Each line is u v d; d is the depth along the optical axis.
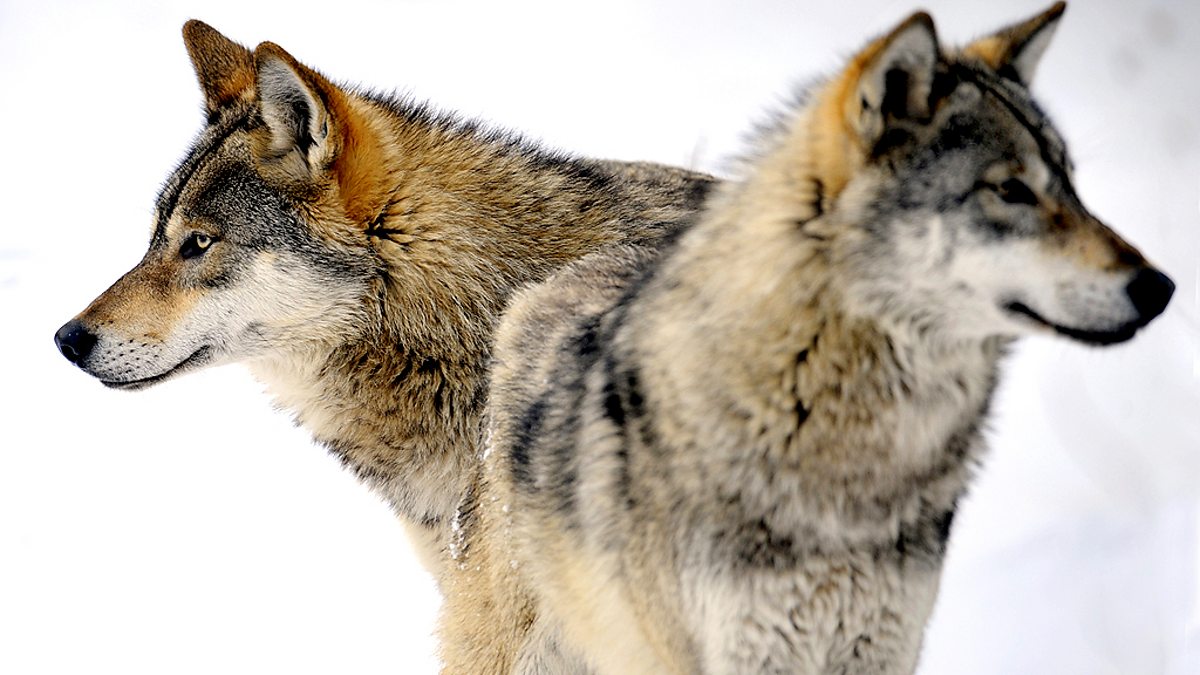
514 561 8.18
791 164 6.95
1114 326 6.64
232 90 10.52
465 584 8.84
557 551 7.78
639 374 7.19
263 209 9.74
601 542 7.36
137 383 9.88
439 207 9.96
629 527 7.21
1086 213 6.86
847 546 6.89
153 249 10.10
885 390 6.80
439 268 9.89
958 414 7.01
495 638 8.52
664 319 7.13
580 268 9.20
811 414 6.79
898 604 7.06
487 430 8.70
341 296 9.82
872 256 6.67
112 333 9.73
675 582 7.08
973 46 7.48
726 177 7.61
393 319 9.88
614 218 10.35
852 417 6.80
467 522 8.91
